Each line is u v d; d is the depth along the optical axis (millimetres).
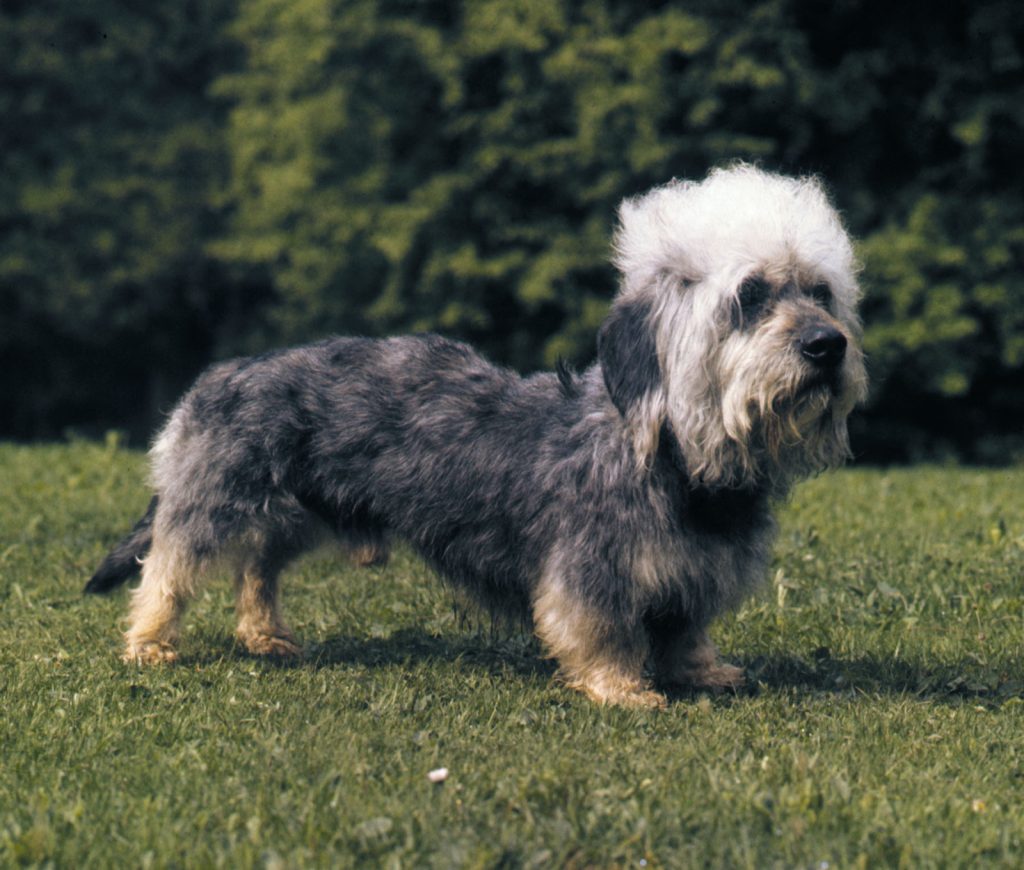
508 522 6055
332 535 6570
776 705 5793
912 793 4602
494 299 21016
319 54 21422
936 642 6957
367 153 22078
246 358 6723
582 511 5773
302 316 23094
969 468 16422
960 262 18656
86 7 27766
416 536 6289
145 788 4621
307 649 6910
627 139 19422
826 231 5746
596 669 5852
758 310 5430
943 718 5582
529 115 20078
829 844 4016
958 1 19172
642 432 5543
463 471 6137
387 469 6270
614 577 5734
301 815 4250
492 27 19828
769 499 5934
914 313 19000
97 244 26234
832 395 5398
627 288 5805
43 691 5848
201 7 28156
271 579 6902
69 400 30438
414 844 4043
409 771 4719
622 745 5109
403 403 6316
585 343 19828
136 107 27453
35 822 4102
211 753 4953
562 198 20375
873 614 7586
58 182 26406
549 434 5984
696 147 19281
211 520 6379
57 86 27672
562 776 4547
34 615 7434
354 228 21125
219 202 25672
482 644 6977
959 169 19422
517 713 5523
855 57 18969
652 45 19156
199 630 7223
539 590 5949
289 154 23422
